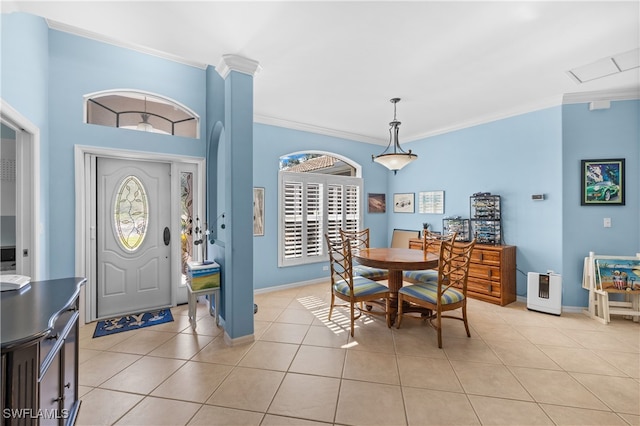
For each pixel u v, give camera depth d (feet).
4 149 8.54
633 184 10.87
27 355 3.37
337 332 9.56
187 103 11.87
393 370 7.26
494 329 9.77
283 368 7.34
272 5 5.98
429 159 16.60
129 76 10.55
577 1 5.98
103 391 6.38
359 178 17.65
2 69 6.14
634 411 5.78
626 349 8.34
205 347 8.45
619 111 10.93
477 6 6.12
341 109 12.80
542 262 12.03
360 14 6.35
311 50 7.86
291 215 15.03
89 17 6.22
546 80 9.86
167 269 12.16
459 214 15.14
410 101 11.81
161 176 12.01
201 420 5.53
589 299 10.91
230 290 8.54
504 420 5.54
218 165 11.44
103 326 9.97
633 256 10.79
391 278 11.07
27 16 7.44
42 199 8.38
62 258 9.41
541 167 12.01
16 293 4.96
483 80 9.85
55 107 9.26
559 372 7.16
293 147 15.03
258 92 10.92
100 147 10.07
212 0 5.74
